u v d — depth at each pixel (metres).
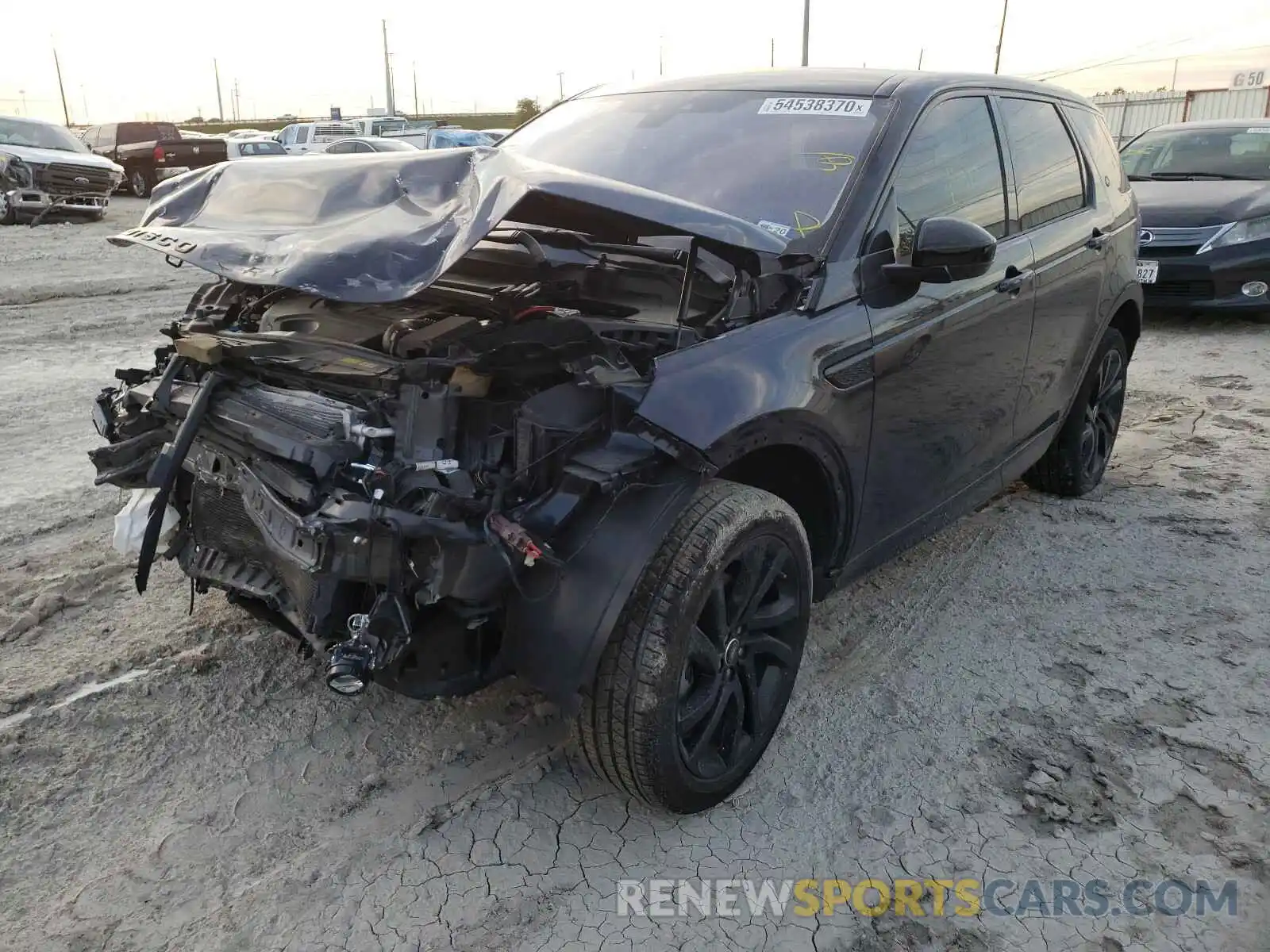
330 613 2.36
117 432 3.06
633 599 2.44
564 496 2.40
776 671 2.96
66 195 16.45
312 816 2.72
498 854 2.62
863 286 3.11
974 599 4.07
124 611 3.69
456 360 2.43
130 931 2.33
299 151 28.08
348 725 3.10
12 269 11.48
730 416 2.55
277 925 2.37
